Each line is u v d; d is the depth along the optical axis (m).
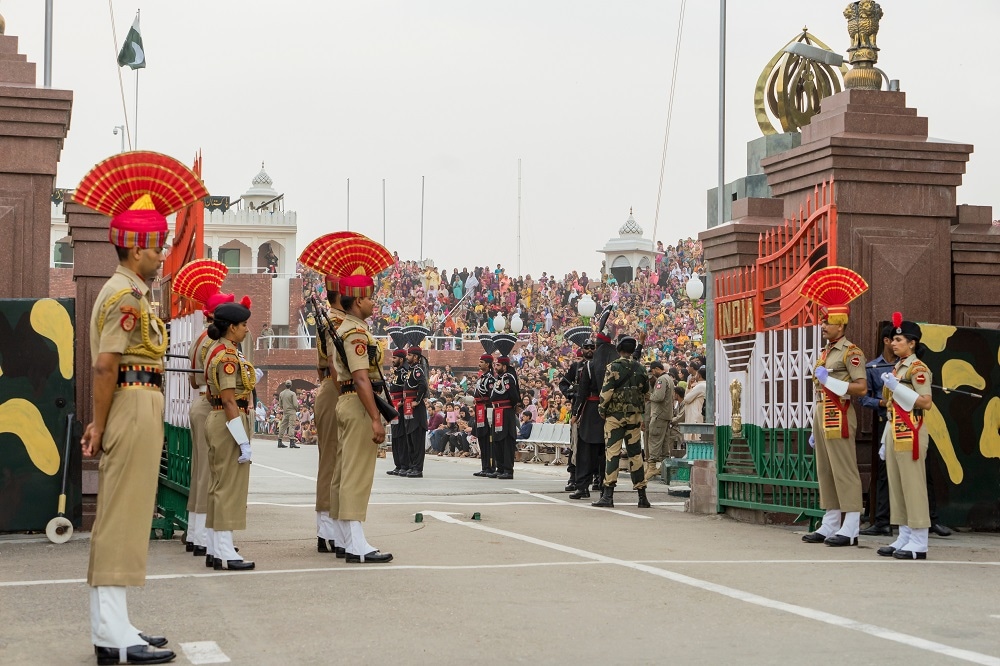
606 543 10.31
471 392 37.94
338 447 9.28
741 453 12.95
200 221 10.01
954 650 5.72
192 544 9.77
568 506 14.42
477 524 11.89
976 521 11.77
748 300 12.75
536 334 52.97
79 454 10.48
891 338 10.26
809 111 16.17
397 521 12.15
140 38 20.66
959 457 11.75
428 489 17.11
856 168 12.18
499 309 55.56
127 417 5.83
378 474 21.69
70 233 11.46
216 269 9.84
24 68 11.33
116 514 5.74
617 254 65.19
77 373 11.26
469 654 5.68
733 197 17.53
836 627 6.33
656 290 54.81
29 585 7.85
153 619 6.62
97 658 5.65
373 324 55.81
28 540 10.44
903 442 9.52
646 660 5.54
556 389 36.56
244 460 8.70
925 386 9.57
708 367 17.52
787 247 12.09
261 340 53.78
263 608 6.95
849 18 13.09
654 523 12.35
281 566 8.80
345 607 6.96
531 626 6.36
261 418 46.66
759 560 9.21
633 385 14.38
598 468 15.93
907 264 12.28
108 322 5.86
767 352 12.43
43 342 10.43
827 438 10.50
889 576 8.35
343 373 9.16
